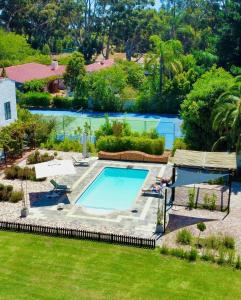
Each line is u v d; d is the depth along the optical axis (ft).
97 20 400.67
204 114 115.85
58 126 161.27
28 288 60.90
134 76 229.86
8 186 97.25
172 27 392.27
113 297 58.70
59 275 64.39
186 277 63.77
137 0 388.37
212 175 87.40
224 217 85.35
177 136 154.81
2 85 126.72
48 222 82.79
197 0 402.72
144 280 62.95
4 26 383.24
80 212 87.76
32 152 129.29
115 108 208.13
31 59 299.58
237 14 229.45
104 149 127.95
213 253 70.79
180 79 200.75
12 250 71.97
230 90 110.52
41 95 216.13
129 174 113.09
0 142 115.14
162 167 115.44
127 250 71.87
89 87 211.20
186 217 85.20
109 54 442.09
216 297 58.80
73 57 222.48
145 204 91.56
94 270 65.72
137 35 405.59
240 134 101.91
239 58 232.94
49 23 406.82
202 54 237.04
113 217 85.20
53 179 106.32
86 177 108.06
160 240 75.46
